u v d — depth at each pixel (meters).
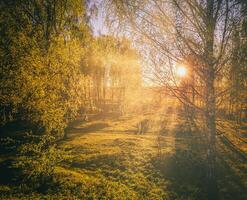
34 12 29.09
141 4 12.26
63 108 18.92
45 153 17.48
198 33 12.47
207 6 12.07
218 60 12.53
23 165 17.58
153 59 12.60
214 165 14.98
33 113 18.12
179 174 19.56
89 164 21.02
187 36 12.50
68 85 19.88
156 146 27.56
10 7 25.47
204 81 13.19
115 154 23.89
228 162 23.06
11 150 23.36
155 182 17.88
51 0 29.80
